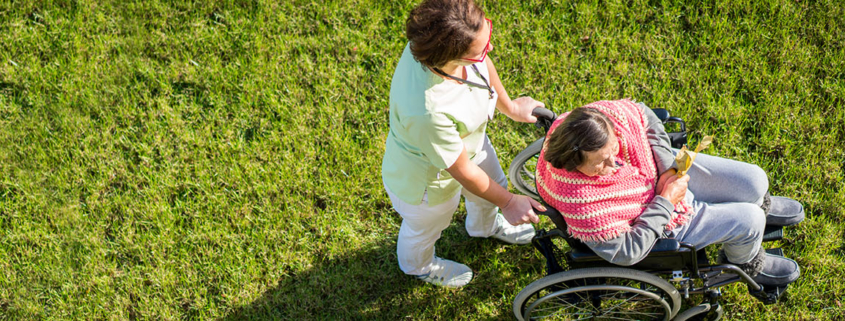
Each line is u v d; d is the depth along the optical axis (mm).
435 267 3639
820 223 3725
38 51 4684
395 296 3717
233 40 4691
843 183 3850
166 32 4754
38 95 4492
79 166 4234
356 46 4602
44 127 4367
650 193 2635
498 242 3857
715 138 4094
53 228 4023
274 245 3902
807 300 3508
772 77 4227
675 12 4531
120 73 4586
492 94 2482
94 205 4059
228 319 3686
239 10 4781
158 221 3973
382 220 3990
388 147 2674
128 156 4273
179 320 3699
